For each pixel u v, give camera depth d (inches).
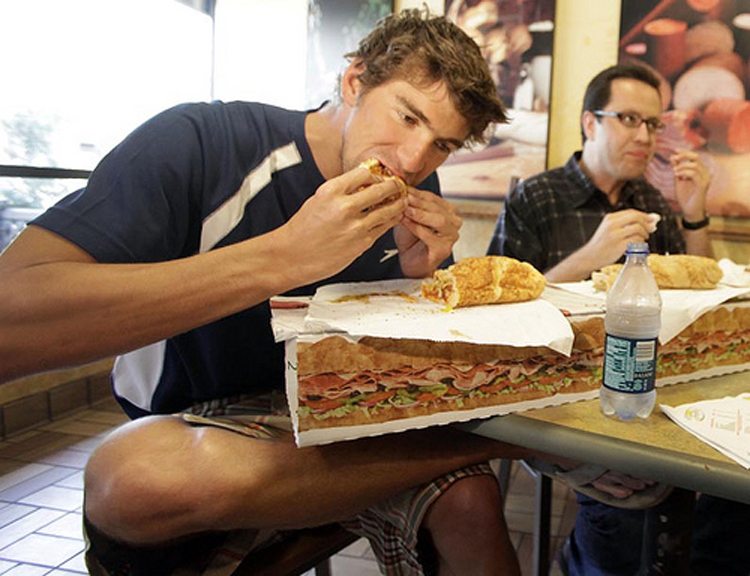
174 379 47.1
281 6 130.9
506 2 109.2
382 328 30.3
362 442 34.9
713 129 99.7
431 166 43.4
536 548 54.6
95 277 31.8
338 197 32.9
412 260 46.6
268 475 32.8
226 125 45.1
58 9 113.0
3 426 101.9
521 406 33.0
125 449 34.6
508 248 85.1
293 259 33.0
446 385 31.3
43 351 31.7
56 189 114.5
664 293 41.0
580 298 40.1
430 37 40.9
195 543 37.0
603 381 32.8
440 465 36.5
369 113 41.3
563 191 86.4
